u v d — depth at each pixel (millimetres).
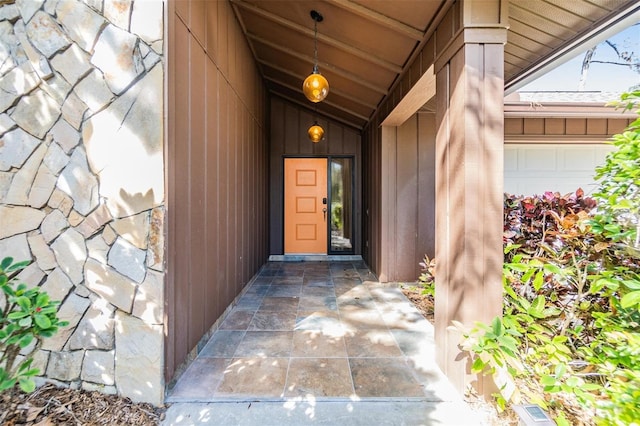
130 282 1657
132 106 1652
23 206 1705
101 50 1661
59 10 1671
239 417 1533
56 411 1527
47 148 1695
